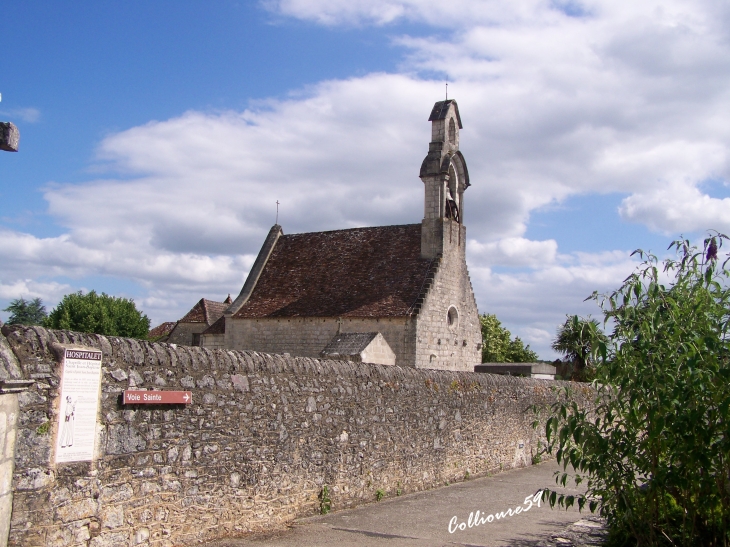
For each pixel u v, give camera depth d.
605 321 9.20
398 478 16.80
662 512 9.47
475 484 19.38
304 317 36.38
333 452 14.49
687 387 8.17
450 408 19.48
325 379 14.46
